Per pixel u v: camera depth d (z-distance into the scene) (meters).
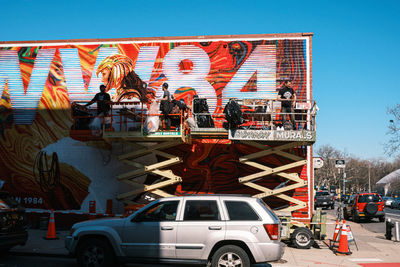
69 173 15.12
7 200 9.49
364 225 21.89
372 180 111.38
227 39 15.02
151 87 15.07
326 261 9.80
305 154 13.98
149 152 13.55
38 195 15.21
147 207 7.92
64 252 9.98
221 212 7.58
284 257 10.20
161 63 15.17
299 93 14.34
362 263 9.69
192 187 14.34
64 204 15.01
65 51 15.70
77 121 14.06
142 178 14.62
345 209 26.45
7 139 15.60
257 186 13.13
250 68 14.73
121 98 15.15
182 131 12.62
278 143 13.45
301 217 13.73
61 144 15.29
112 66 15.37
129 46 15.41
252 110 14.29
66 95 15.46
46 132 15.42
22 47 15.94
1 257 9.68
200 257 7.38
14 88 15.76
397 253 11.46
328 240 13.48
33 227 14.40
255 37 14.90
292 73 14.50
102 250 7.83
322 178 80.69
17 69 15.85
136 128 13.98
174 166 14.51
